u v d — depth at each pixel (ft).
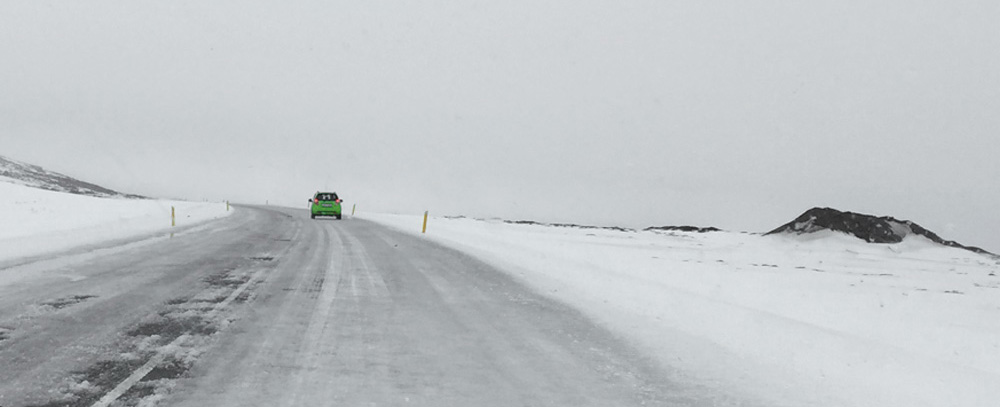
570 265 47.88
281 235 75.82
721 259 109.70
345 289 34.14
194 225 88.22
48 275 34.01
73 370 16.78
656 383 18.17
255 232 78.64
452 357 20.18
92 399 14.58
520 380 17.83
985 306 56.80
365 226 105.29
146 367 17.43
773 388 18.02
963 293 73.00
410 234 87.20
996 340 34.78
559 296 34.40
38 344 19.22
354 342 21.68
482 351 21.20
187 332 21.98
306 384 16.53
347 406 14.90
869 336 33.71
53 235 56.34
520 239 89.71
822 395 17.43
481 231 101.14
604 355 21.33
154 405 14.38
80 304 25.99
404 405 15.17
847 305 49.26
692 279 57.47
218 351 19.58
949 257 193.47
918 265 150.00
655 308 30.83
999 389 17.88
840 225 216.13
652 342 23.58
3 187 126.41
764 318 27.78
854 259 158.51
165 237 64.03
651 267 65.77
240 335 21.94
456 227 108.06
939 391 17.79
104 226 71.05
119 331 21.57
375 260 50.44
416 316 27.09
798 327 26.09
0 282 30.96
